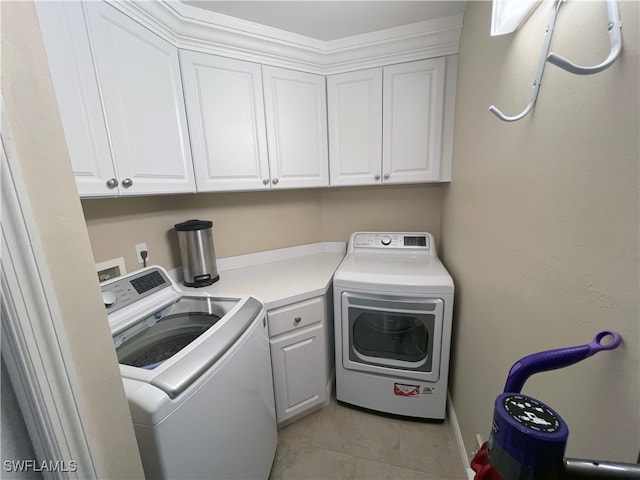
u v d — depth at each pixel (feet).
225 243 6.23
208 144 4.72
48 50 2.67
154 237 4.94
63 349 1.39
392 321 5.12
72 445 1.43
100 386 1.59
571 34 1.85
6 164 1.14
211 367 2.76
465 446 4.45
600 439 1.61
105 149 3.24
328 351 5.74
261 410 3.93
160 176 4.04
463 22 4.66
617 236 1.49
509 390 1.46
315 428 5.33
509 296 2.87
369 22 4.75
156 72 3.92
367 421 5.46
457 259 5.02
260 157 5.25
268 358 4.31
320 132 5.84
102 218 4.00
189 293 4.41
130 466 1.79
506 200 2.93
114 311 3.54
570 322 1.91
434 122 5.39
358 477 4.44
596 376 1.64
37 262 1.27
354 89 5.65
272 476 4.46
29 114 1.24
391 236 6.61
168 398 2.33
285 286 5.12
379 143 5.74
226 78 4.74
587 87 1.71
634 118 1.37
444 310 4.73
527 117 2.46
